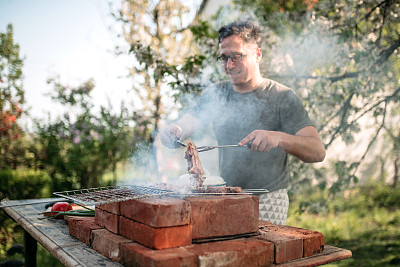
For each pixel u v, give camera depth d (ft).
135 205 4.50
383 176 22.93
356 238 16.99
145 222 4.26
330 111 14.06
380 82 12.96
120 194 5.13
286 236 4.78
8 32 18.12
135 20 20.02
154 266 3.64
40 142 17.72
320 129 13.98
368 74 12.85
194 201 4.42
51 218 7.35
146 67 14.14
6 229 15.76
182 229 4.25
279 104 7.72
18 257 13.96
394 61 12.93
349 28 12.78
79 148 17.44
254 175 7.82
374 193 22.75
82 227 5.39
